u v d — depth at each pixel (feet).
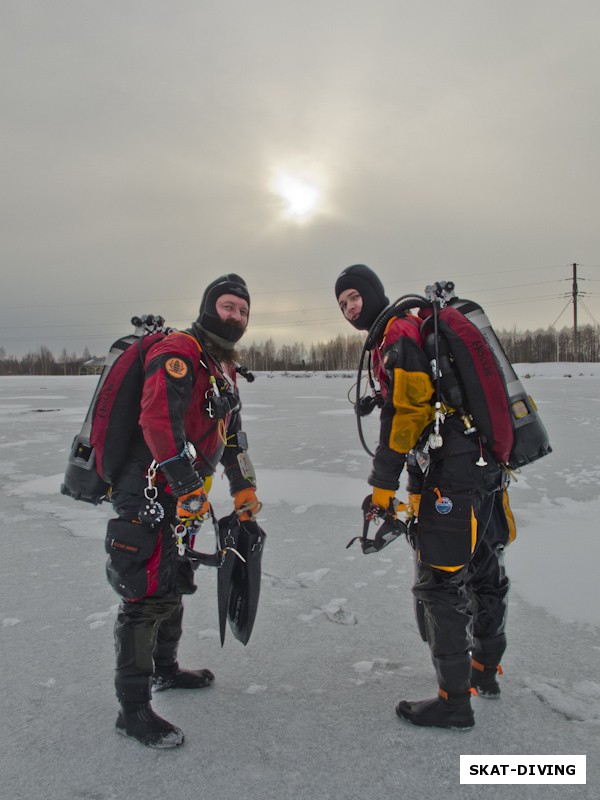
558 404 54.03
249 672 8.69
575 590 11.36
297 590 11.85
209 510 6.91
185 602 11.35
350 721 7.38
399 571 12.92
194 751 6.82
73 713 7.64
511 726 7.22
